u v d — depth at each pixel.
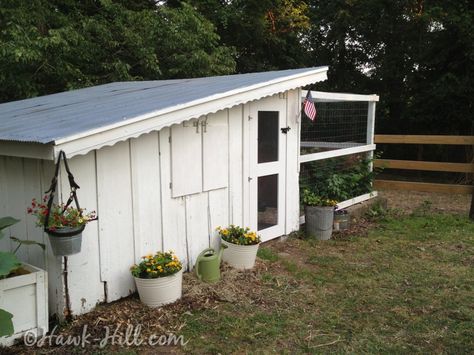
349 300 3.94
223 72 10.45
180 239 4.20
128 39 9.26
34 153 3.00
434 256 5.21
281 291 4.10
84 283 3.46
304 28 14.31
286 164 5.64
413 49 11.94
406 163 9.73
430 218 7.10
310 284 4.30
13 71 7.94
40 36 7.74
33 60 7.86
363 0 12.53
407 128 13.00
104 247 3.56
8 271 2.82
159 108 3.48
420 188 9.69
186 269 4.29
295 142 5.77
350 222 6.72
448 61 11.05
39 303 3.15
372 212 7.18
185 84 5.36
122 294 3.73
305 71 5.25
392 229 6.47
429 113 11.62
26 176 3.48
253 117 5.01
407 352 3.07
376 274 4.61
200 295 3.86
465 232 6.26
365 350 3.10
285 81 4.95
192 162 4.23
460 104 11.04
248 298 3.91
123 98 4.72
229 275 4.32
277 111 5.41
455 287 4.25
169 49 9.93
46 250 3.40
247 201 5.03
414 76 11.78
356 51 14.05
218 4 12.78
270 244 5.55
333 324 3.48
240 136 4.85
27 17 8.03
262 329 3.37
